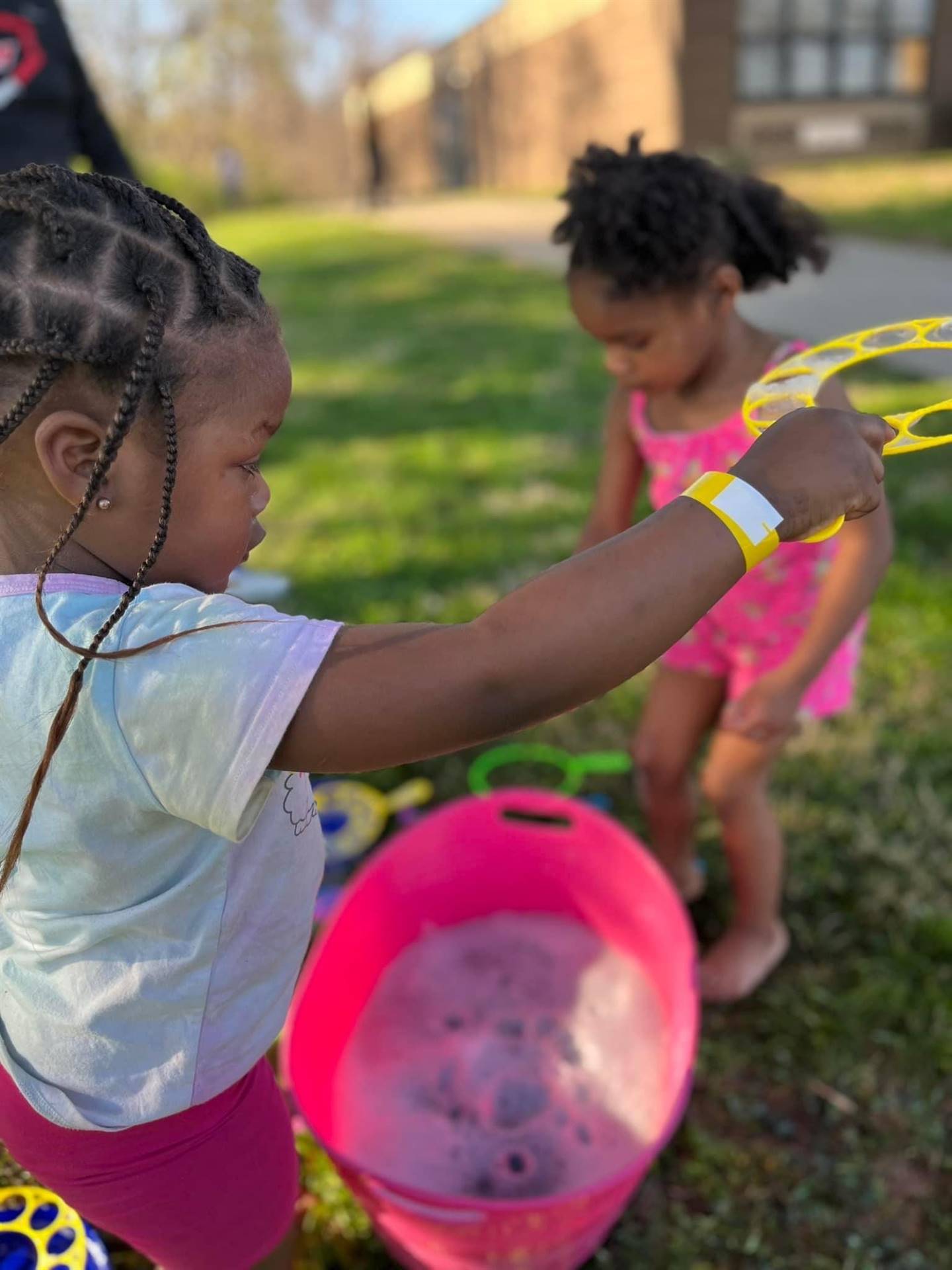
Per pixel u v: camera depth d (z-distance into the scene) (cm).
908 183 1062
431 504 383
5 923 95
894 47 1420
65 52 268
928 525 321
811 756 233
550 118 1700
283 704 73
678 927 158
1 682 81
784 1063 171
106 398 75
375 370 606
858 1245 146
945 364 486
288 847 100
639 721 250
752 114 1385
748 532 73
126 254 74
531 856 187
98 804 81
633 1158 154
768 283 167
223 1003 98
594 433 457
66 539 74
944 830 210
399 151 2502
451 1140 158
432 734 74
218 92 2352
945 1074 166
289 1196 116
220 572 86
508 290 822
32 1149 103
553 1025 174
